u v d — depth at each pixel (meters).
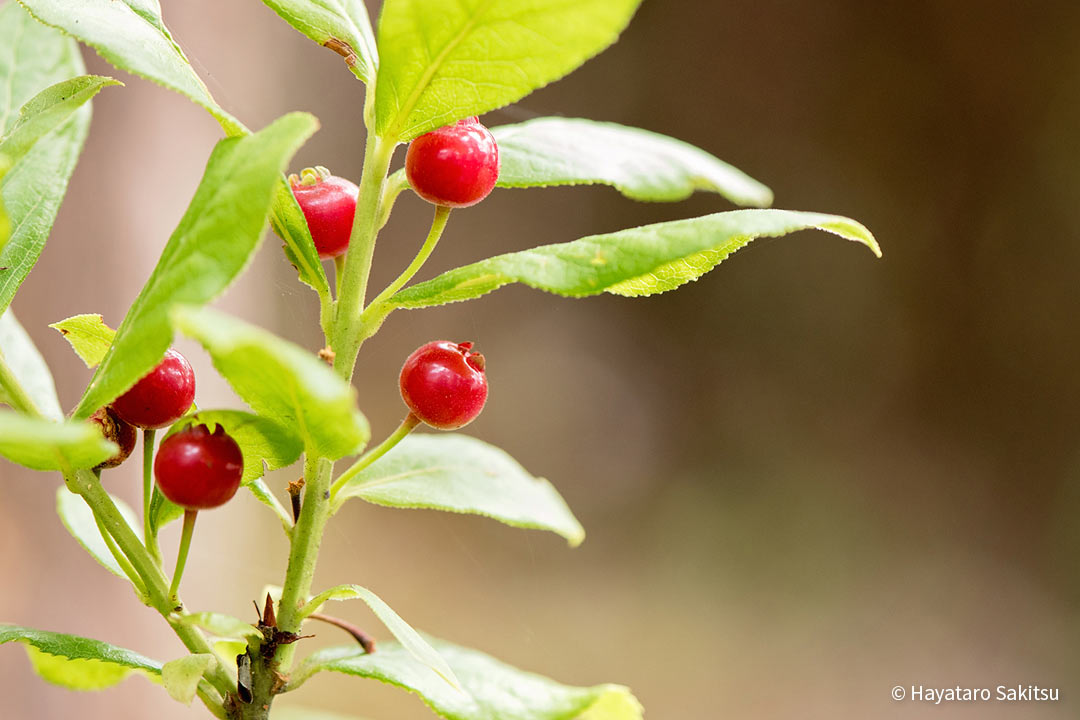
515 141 1.49
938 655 6.34
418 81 1.11
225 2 4.62
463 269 1.08
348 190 1.29
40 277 3.23
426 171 1.19
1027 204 8.06
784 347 8.59
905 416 8.31
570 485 8.23
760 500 7.99
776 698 6.01
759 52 8.79
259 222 0.89
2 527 3.14
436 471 1.61
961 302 8.28
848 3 8.41
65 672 1.66
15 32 1.55
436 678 1.33
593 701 1.34
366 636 1.27
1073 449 7.71
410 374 1.24
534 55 1.06
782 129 8.88
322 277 1.20
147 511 1.18
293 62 7.15
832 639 6.54
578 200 9.16
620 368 8.79
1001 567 7.18
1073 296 7.87
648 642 6.55
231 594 4.39
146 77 1.07
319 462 1.18
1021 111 8.05
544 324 8.81
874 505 7.85
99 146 3.32
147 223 3.48
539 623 6.72
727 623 6.75
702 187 1.65
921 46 8.30
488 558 7.25
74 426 0.76
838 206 8.71
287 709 2.11
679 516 7.92
